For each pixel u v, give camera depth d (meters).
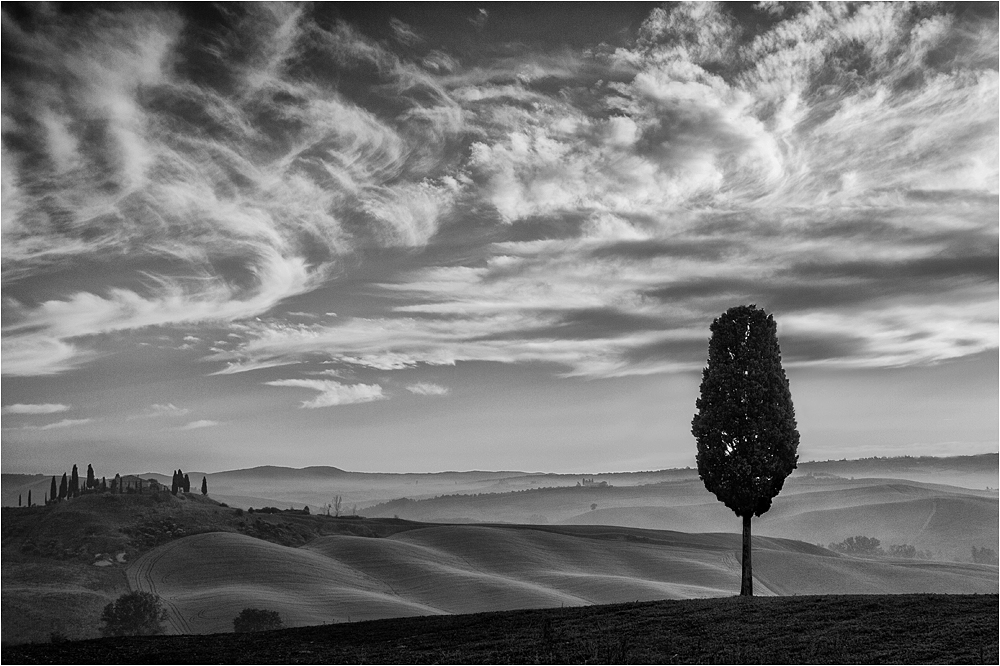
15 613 137.75
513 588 159.12
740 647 33.03
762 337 49.75
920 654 29.59
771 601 42.88
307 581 162.50
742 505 48.66
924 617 35.09
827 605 39.88
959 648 29.94
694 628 37.59
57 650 41.00
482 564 195.62
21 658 38.88
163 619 132.38
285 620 131.00
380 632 43.84
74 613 140.25
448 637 40.81
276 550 182.75
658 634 36.97
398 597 159.25
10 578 168.62
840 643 32.12
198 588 161.50
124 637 45.66
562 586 169.12
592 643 35.84
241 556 176.62
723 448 49.62
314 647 40.31
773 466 48.09
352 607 141.12
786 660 30.45
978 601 37.69
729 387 49.53
